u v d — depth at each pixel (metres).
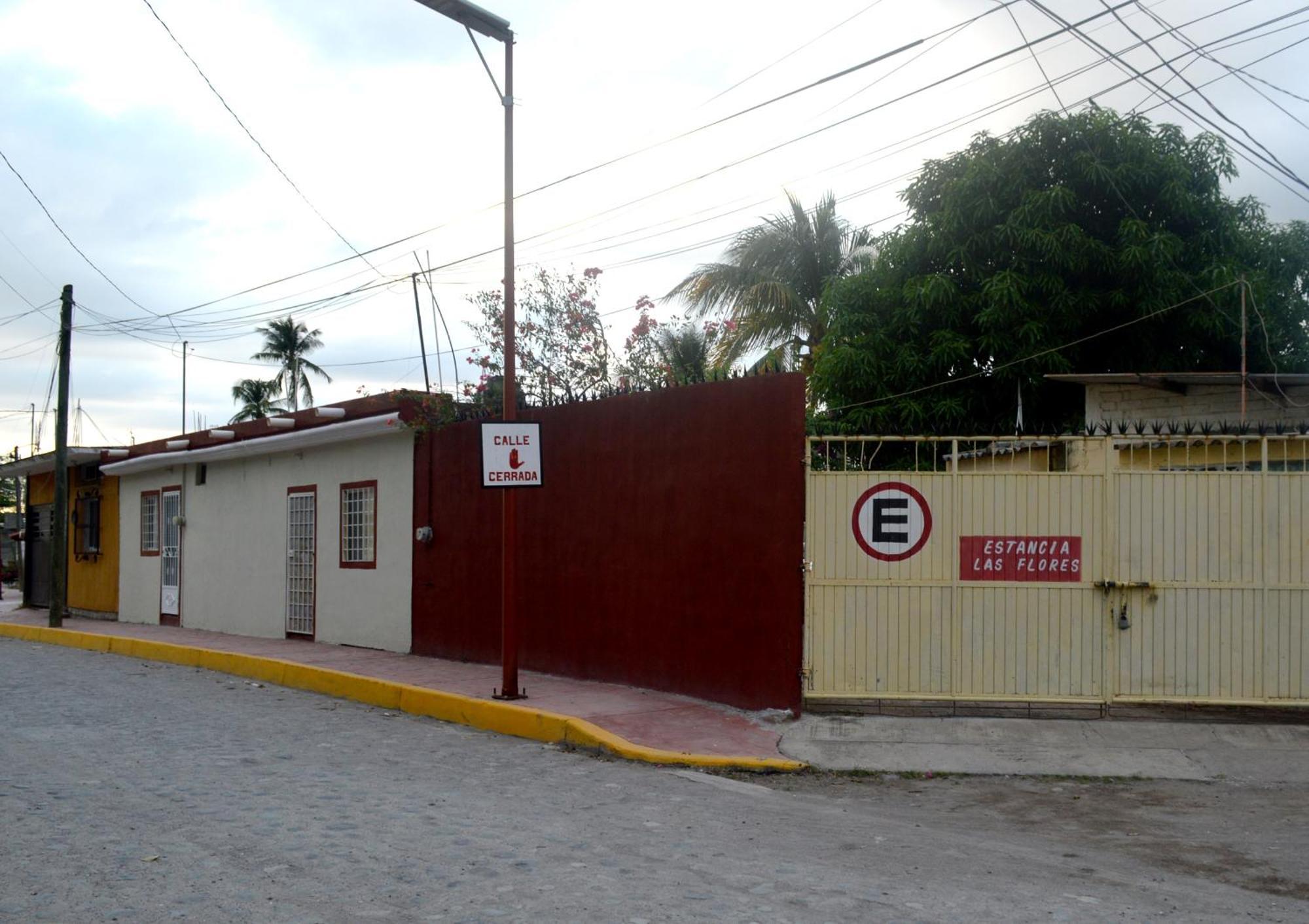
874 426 17.38
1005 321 17.00
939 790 8.45
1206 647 9.84
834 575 10.15
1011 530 10.01
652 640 11.75
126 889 5.55
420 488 15.57
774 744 9.46
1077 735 9.54
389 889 5.59
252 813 7.15
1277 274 18.27
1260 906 5.82
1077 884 6.08
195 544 21.67
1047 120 17.38
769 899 5.54
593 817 7.27
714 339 20.72
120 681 13.99
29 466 27.23
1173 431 10.07
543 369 15.48
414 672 13.46
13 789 7.76
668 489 11.65
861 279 18.97
